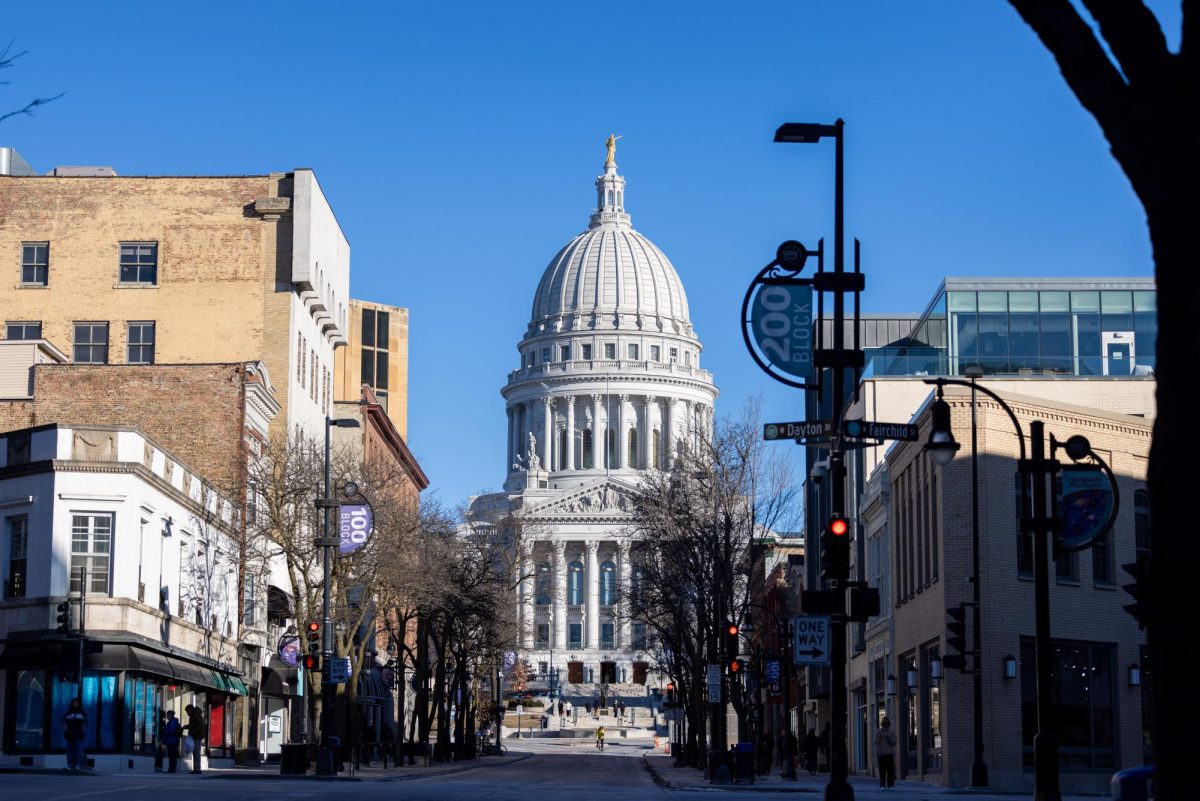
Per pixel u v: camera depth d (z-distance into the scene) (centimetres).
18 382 6950
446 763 9412
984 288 7081
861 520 7438
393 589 7375
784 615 9738
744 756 5375
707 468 7588
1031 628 5200
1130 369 7000
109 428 5369
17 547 5362
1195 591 1021
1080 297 7062
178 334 7994
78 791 3278
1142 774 1443
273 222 8062
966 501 5197
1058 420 5366
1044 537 2947
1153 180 1048
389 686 8006
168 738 5325
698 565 7412
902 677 6325
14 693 5250
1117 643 5366
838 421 2889
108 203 8100
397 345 14000
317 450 7275
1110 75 1062
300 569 6512
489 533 12100
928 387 6850
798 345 2941
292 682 7619
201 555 6300
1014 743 5066
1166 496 1038
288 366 7962
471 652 10550
